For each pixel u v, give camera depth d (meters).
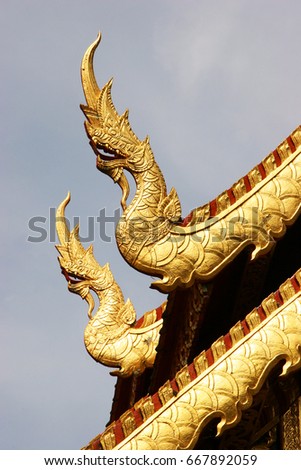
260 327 27.89
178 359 33.41
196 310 31.27
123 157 31.34
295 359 27.61
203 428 27.39
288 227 29.80
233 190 30.02
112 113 31.88
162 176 31.06
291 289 28.17
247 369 27.61
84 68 32.25
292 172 29.98
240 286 30.81
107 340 40.75
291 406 29.48
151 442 27.31
